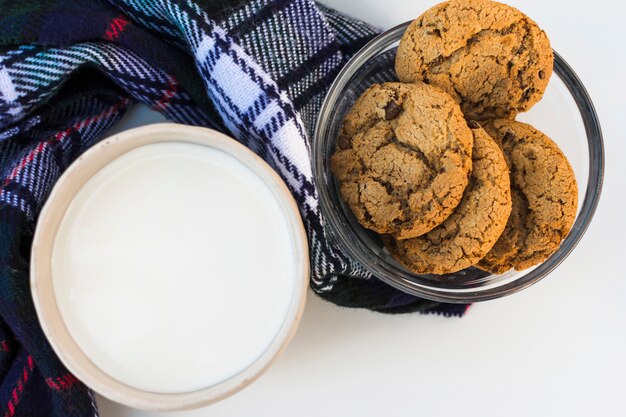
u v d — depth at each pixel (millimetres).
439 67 363
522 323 438
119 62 392
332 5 427
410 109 353
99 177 341
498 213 343
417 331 436
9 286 384
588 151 389
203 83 406
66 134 401
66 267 342
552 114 392
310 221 385
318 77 406
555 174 358
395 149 354
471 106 369
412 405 433
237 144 328
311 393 428
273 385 427
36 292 324
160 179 343
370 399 431
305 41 395
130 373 342
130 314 344
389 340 434
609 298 436
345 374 431
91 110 411
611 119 435
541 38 360
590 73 438
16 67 377
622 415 436
